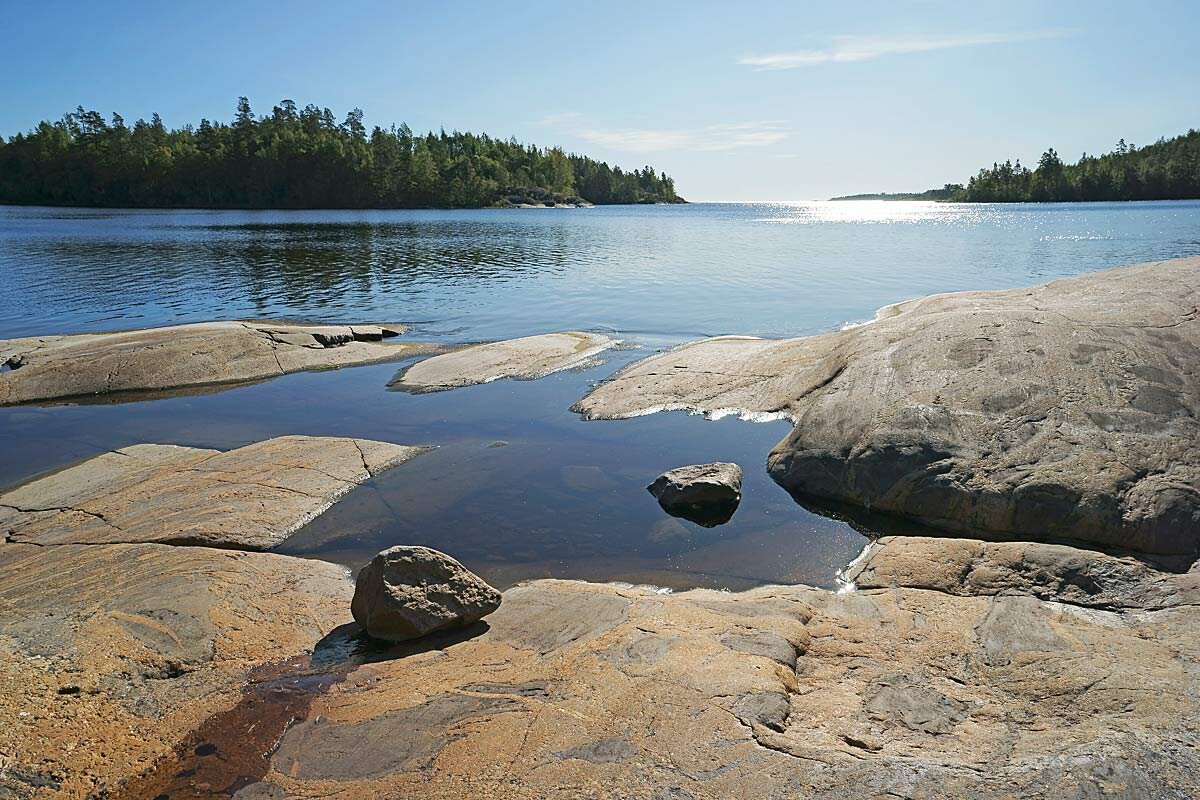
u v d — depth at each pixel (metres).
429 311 23.27
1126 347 8.88
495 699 4.94
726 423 11.77
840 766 3.97
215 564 7.35
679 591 7.25
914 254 38.00
